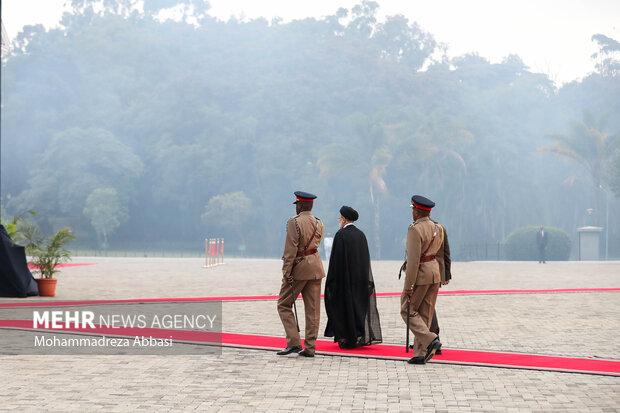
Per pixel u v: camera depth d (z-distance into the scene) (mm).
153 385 6863
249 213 69438
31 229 17016
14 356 8398
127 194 75250
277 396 6410
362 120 54719
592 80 77750
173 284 20391
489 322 11734
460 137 58594
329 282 8961
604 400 6262
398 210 65688
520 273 26797
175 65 88125
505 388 6738
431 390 6652
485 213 64812
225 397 6367
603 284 20672
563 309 13703
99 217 69375
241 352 8805
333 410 5906
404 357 8422
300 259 8523
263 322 11703
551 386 6828
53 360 8164
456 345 9398
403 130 58312
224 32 89750
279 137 71938
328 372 7535
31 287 15906
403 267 8273
